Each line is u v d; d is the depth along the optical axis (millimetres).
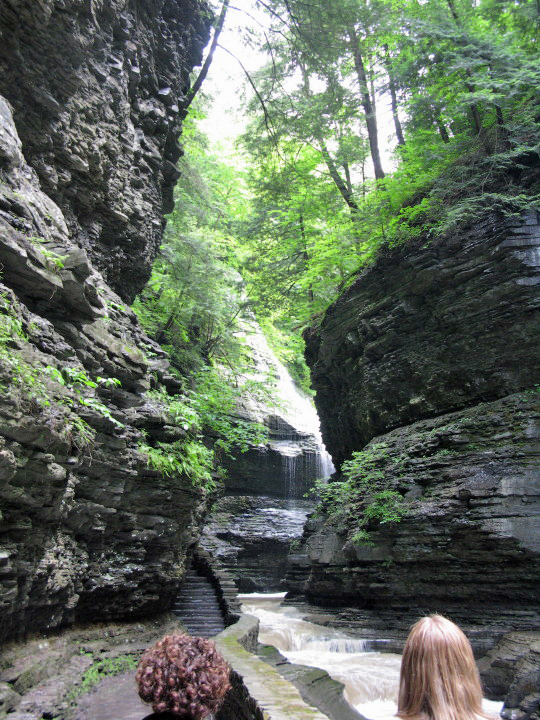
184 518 12688
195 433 13445
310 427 37062
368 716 10352
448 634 1834
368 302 21141
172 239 22281
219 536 30688
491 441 15695
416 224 19594
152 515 11258
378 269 20625
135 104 12906
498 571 14570
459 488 15445
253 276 29391
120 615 10930
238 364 29031
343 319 22188
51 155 10203
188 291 22516
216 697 1964
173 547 12609
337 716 9688
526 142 17406
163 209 15945
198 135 24109
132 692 8367
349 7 17578
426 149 20672
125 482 9812
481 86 18469
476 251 17422
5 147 7820
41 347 7535
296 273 27109
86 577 9383
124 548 10594
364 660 13625
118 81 11695
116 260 12859
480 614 14680
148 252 14094
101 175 11414
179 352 22812
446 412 18156
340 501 20172
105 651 9602
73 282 7840
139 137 13305
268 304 28141
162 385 13055
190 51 15984
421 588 16016
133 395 10023
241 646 10016
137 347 11406
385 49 24016
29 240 7297
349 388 22797
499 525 14289
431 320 18719
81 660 8523
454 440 16438
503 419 15773
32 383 6480
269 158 25156
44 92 9688
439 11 19406
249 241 28641
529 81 17516
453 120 21297
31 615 7688
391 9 20344
